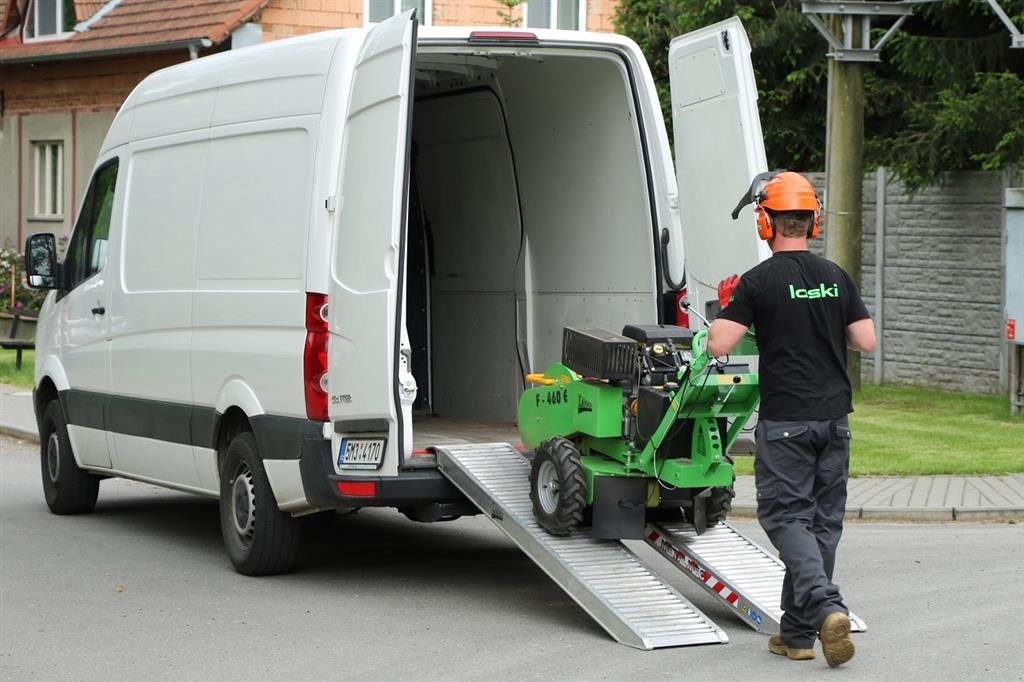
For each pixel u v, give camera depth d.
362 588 8.90
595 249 10.07
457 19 24.03
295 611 8.30
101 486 13.20
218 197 9.46
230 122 9.45
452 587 8.95
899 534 10.64
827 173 16.50
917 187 17.67
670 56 9.50
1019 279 15.61
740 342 7.92
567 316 10.41
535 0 24.58
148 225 10.23
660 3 22.27
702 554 8.32
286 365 8.66
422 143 11.49
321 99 8.67
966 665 7.08
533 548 8.09
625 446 8.09
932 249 18.00
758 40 20.22
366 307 8.21
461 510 8.65
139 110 10.66
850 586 8.89
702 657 7.25
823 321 7.12
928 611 8.23
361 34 8.66
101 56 25.08
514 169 10.65
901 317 18.42
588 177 10.05
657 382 7.96
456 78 10.85
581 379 8.30
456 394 11.36
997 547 10.14
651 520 8.77
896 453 13.53
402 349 8.14
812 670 6.99
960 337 17.75
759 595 7.90
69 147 26.72
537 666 7.09
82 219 11.28
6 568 9.48
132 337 10.29
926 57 18.67
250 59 9.43
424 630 7.84
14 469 14.05
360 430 8.33
